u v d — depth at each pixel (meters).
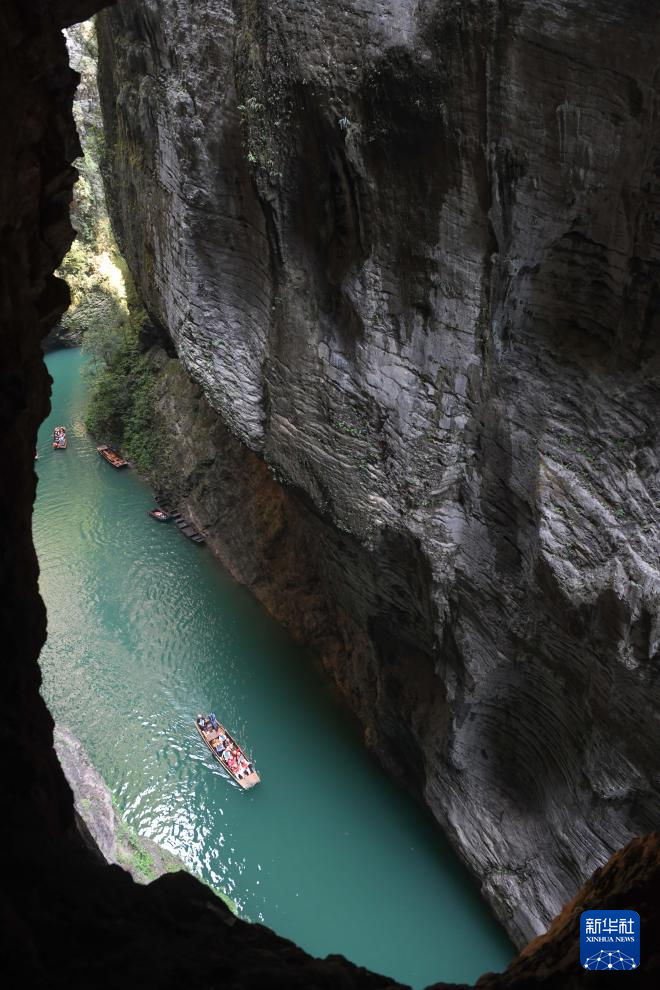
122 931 3.99
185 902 4.80
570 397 11.51
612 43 9.28
